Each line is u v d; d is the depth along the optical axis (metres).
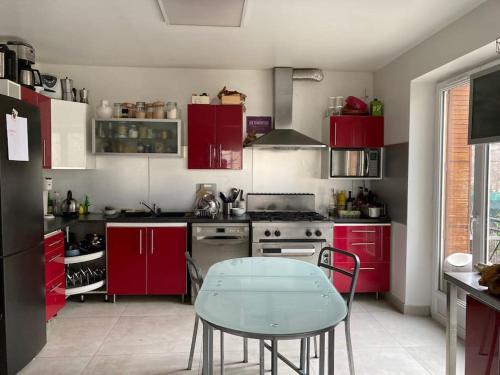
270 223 3.65
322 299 1.83
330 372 1.67
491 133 2.02
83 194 4.14
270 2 2.52
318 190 4.33
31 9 2.66
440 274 3.43
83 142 3.77
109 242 3.69
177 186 4.22
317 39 3.22
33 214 2.61
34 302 2.62
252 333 1.43
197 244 3.69
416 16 2.71
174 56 3.75
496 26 2.33
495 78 1.99
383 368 2.56
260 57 3.77
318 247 3.69
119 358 2.68
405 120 3.53
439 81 3.37
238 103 3.96
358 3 2.52
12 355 2.34
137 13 2.72
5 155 2.28
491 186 2.74
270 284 2.07
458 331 3.04
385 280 3.86
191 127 3.93
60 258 3.29
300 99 4.29
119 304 3.73
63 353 2.75
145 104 4.00
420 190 3.48
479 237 2.80
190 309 3.61
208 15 2.71
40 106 3.33
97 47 3.48
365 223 3.82
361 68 4.15
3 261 2.26
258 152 4.28
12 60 2.93
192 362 2.60
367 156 4.05
